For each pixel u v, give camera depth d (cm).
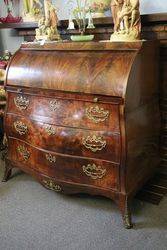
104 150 171
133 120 173
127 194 172
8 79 203
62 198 206
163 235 167
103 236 169
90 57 174
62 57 184
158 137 217
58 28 241
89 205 197
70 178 188
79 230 174
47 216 188
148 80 188
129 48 167
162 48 203
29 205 200
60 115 182
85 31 229
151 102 199
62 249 160
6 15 288
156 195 205
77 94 172
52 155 189
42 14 251
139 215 185
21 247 162
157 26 202
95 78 166
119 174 171
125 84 157
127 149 167
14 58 205
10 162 223
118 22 188
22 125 201
